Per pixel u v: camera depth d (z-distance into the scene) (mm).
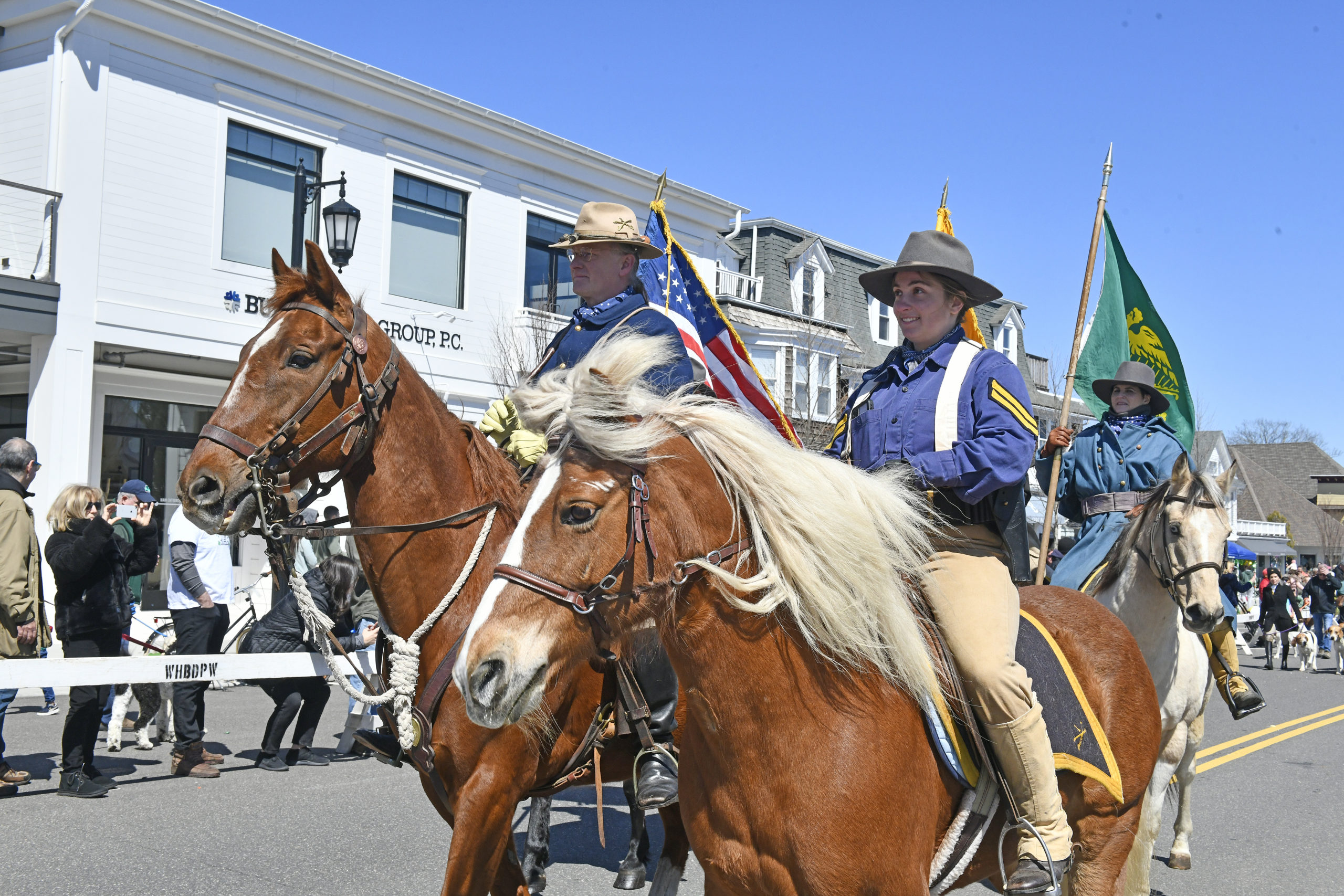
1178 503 4941
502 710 2215
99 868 5512
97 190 12602
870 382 3250
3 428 13734
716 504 2498
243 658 7551
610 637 2385
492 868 3471
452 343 16641
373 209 15625
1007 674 2760
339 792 7426
